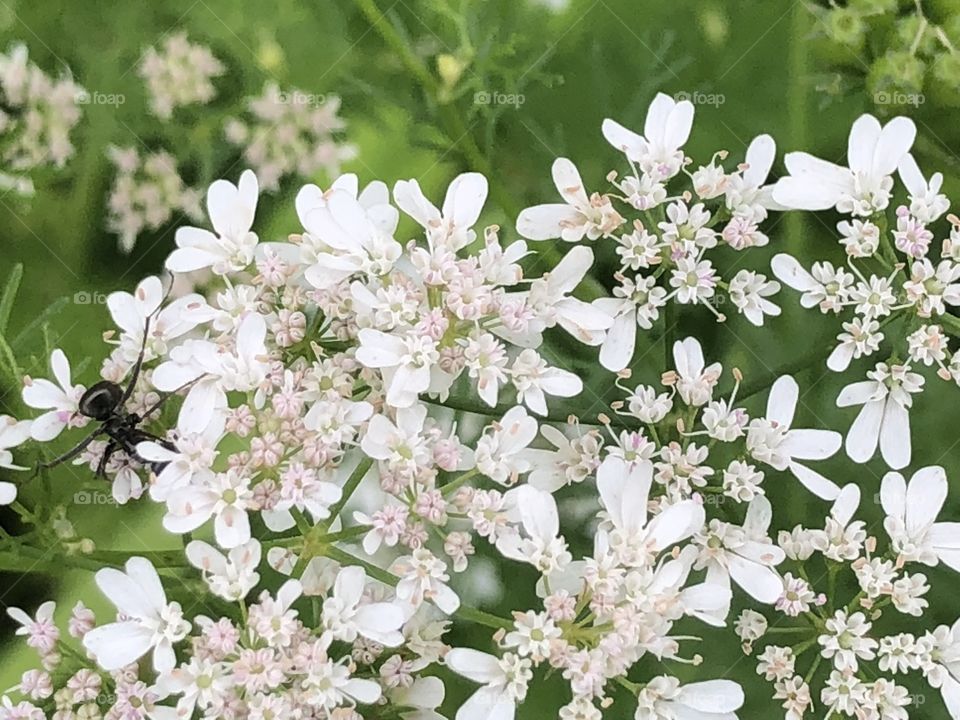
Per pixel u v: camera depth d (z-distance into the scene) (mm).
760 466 79
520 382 69
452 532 67
